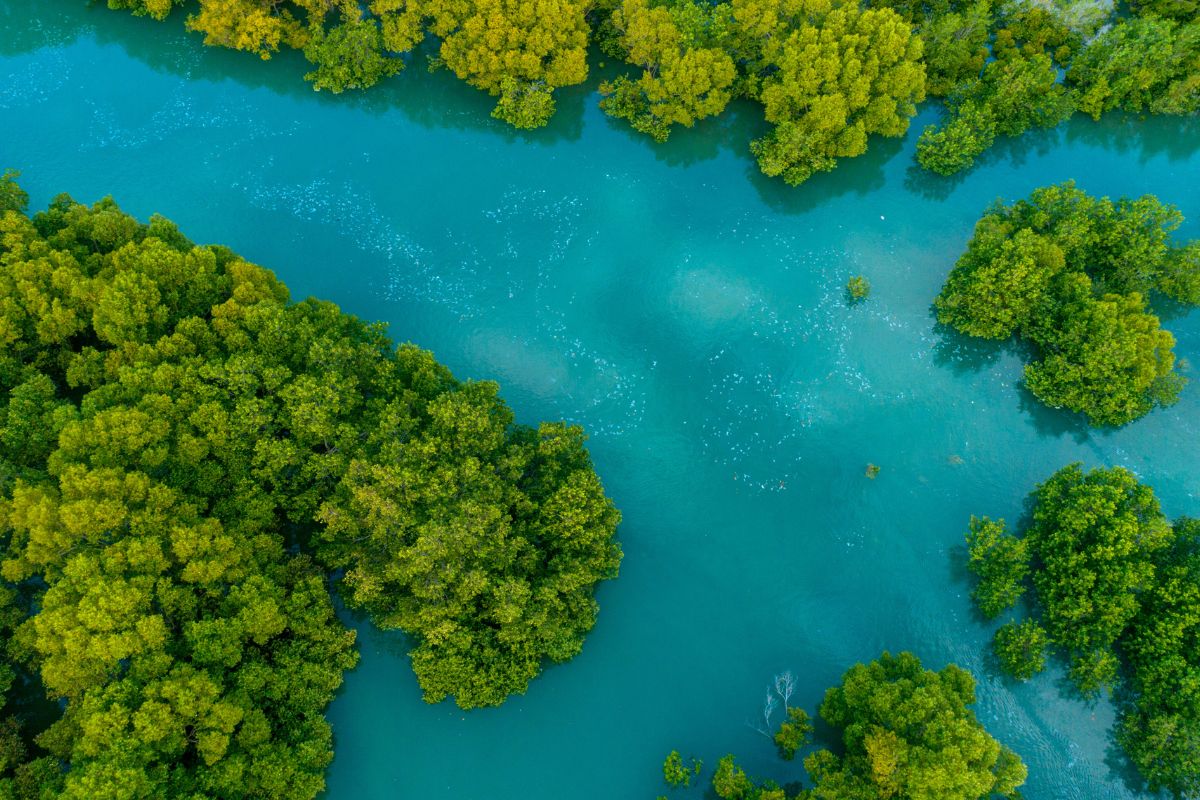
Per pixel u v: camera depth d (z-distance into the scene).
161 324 68.75
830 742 66.19
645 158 94.38
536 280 85.75
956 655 69.75
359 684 67.69
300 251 87.06
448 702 67.19
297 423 64.62
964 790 52.75
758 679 68.88
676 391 80.38
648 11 91.06
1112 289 80.19
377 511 60.94
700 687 68.50
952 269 85.25
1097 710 67.19
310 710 61.78
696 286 85.56
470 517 60.12
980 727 58.22
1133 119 95.25
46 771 55.25
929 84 94.12
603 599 71.50
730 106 95.81
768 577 72.75
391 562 60.75
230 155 93.44
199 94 97.75
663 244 88.25
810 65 85.25
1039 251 77.38
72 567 54.97
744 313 84.31
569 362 81.62
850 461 77.50
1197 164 93.81
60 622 53.50
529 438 70.50
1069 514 66.75
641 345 82.69
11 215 71.38
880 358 82.38
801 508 75.50
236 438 64.06
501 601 60.59
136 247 71.06
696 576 72.69
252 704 58.56
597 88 98.25
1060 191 80.75
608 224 89.50
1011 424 79.19
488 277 85.88
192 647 56.66
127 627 54.34
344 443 64.81
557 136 95.62
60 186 90.31
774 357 82.06
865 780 57.06
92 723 51.47
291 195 90.62
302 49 98.81
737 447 77.94
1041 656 65.56
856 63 84.19
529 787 65.06
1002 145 94.31
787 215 90.44
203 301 71.56
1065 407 78.69
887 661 63.28
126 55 100.38
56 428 62.72
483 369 81.25
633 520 74.75
